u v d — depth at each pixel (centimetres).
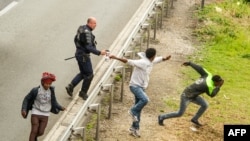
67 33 2655
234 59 2806
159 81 2367
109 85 1880
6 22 2727
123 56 2134
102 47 2511
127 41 2167
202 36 3014
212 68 2631
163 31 2970
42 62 2316
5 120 1844
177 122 2025
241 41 3014
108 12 2992
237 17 3409
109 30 2730
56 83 2138
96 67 2314
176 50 2762
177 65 2581
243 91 2436
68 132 1568
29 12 2895
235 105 2275
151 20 2703
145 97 1811
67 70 2269
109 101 2008
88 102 1706
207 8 3400
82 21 2827
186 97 1917
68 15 2898
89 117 1942
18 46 2456
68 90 1986
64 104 1967
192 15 3275
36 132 1590
